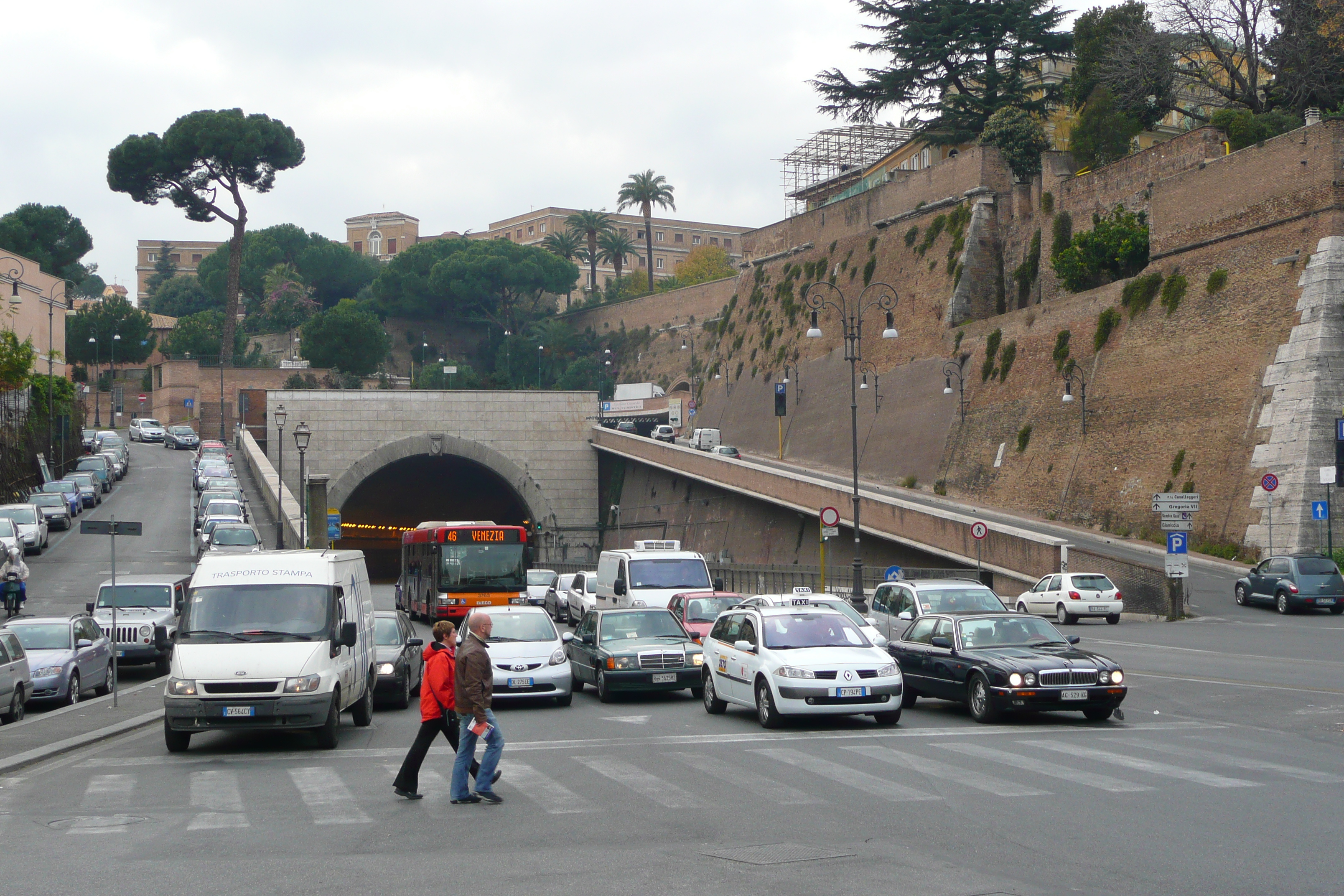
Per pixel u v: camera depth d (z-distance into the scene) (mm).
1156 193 54500
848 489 51344
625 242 150250
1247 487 45562
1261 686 19406
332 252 159875
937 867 8359
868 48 76000
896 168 93375
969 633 17641
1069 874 8133
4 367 58469
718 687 18359
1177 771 12164
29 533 48375
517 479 79375
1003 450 60531
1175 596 35531
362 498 88250
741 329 94562
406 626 21984
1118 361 54344
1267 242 48000
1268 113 56375
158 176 115375
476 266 139375
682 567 31266
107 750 15734
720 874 8242
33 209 122875
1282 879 7918
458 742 11203
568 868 8500
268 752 15211
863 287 79312
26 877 8430
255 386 115562
